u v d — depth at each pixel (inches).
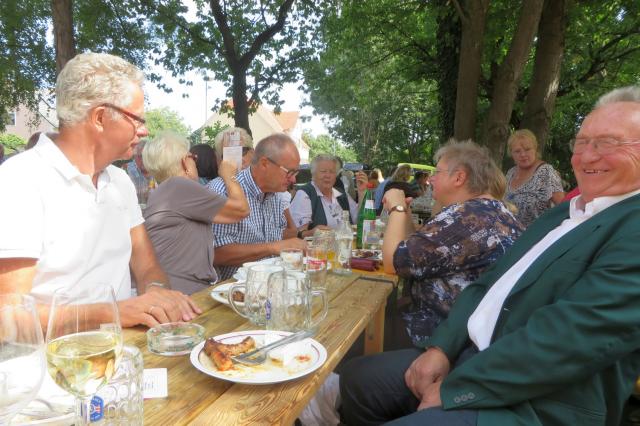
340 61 524.1
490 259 80.8
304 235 154.6
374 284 86.0
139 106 64.4
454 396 54.1
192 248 98.5
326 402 84.6
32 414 36.4
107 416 34.9
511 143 176.4
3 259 53.8
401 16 393.7
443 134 353.7
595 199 58.4
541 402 51.6
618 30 397.7
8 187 55.5
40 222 57.9
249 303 61.2
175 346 51.3
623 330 47.0
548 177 168.2
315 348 51.3
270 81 485.4
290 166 113.6
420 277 84.4
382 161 1140.5
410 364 76.3
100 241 67.2
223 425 36.8
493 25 337.1
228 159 102.3
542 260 58.6
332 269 96.0
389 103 1031.0
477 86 264.7
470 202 84.1
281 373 45.6
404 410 75.4
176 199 96.0
